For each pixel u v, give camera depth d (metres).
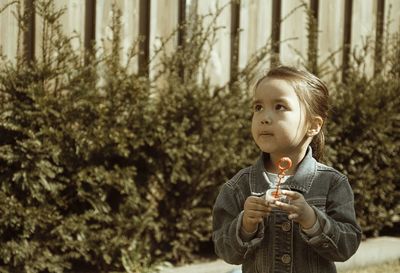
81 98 5.19
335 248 2.65
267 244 2.79
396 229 7.18
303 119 2.80
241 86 6.13
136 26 5.79
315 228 2.59
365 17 7.14
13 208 4.91
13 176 4.95
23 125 5.01
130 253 5.46
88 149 5.18
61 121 5.12
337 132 6.34
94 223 5.38
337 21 6.98
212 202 5.83
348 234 2.70
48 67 5.12
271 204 2.55
